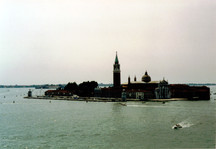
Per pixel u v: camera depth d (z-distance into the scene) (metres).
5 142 107.81
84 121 151.88
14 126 139.88
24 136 117.00
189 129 125.56
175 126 128.50
